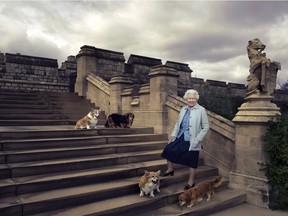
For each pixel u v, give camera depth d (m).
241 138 5.76
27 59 13.48
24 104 9.27
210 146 6.57
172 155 5.01
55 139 5.59
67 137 6.12
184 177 5.58
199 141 4.78
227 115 9.03
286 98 15.01
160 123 7.64
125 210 4.11
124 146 6.23
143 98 8.46
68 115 9.07
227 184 5.88
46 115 8.47
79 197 4.08
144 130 7.73
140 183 4.58
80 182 4.56
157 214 4.25
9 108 8.44
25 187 4.02
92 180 4.70
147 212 4.33
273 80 5.71
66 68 14.71
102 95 10.62
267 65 5.51
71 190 4.25
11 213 3.50
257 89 5.72
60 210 3.84
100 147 5.82
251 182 5.48
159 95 7.68
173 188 5.07
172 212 4.34
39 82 13.73
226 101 10.17
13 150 5.01
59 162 4.81
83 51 12.07
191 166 4.87
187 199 4.56
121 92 9.53
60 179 4.35
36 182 4.12
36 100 10.02
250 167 5.57
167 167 5.83
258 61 5.62
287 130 5.02
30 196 3.90
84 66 11.98
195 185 5.16
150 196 4.54
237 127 5.85
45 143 5.41
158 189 4.79
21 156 4.77
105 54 12.72
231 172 5.91
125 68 13.47
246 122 5.62
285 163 5.10
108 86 10.13
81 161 5.05
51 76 14.16
